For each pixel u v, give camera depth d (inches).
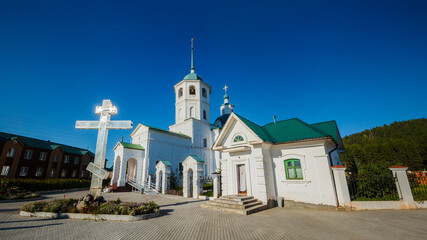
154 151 1052.5
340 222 331.0
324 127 648.4
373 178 459.8
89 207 393.1
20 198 679.7
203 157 1312.7
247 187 529.7
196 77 1421.0
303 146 514.0
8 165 1206.9
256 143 519.8
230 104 1795.0
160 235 277.6
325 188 462.9
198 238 265.1
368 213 389.4
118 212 380.2
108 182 1576.0
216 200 509.7
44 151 1425.9
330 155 552.4
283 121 656.4
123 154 964.6
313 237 259.9
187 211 454.0
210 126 1440.7
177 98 1401.3
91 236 272.2
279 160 545.0
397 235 258.2
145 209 394.6
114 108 491.5
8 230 297.3
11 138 1249.4
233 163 577.6
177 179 1118.4
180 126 1342.3
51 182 1104.8
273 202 506.0
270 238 260.8
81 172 1694.1
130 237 268.8
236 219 371.9
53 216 386.0
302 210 451.5
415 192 425.1
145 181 955.3
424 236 252.2
